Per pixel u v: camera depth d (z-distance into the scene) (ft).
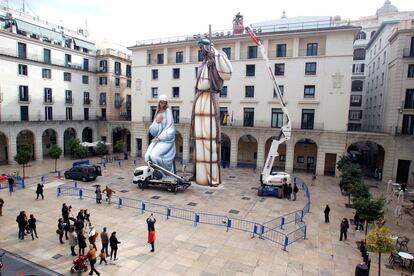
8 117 120.16
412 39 100.83
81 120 151.94
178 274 40.78
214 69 85.15
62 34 150.00
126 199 75.36
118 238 51.62
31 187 85.87
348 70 107.45
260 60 120.26
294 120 116.98
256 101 121.80
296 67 115.14
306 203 76.23
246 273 41.42
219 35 131.23
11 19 122.83
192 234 54.34
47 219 60.29
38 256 45.29
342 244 51.55
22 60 124.67
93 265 39.75
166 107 90.33
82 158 142.51
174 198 78.02
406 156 100.37
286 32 113.60
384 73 121.39
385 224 62.85
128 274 40.52
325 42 111.34
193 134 91.04
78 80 153.38
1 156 129.59
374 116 139.74
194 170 93.50
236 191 86.89
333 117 110.73
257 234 54.80
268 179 83.30
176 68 138.41
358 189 63.72
